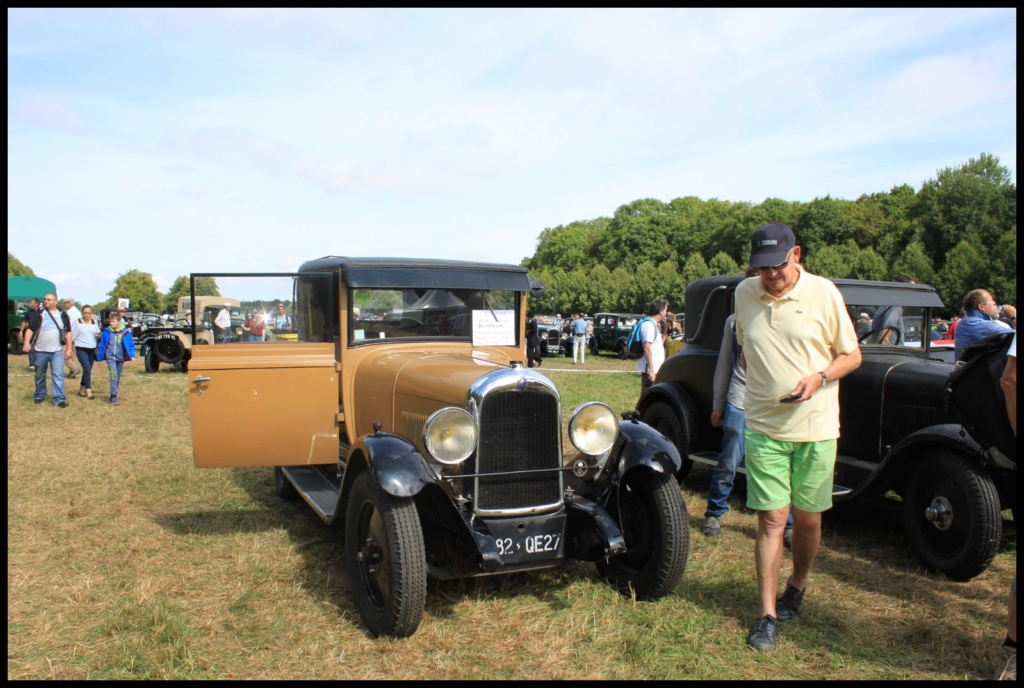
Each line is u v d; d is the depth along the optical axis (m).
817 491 3.31
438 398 3.80
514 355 5.30
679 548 3.62
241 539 4.71
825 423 3.24
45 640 3.30
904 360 5.15
